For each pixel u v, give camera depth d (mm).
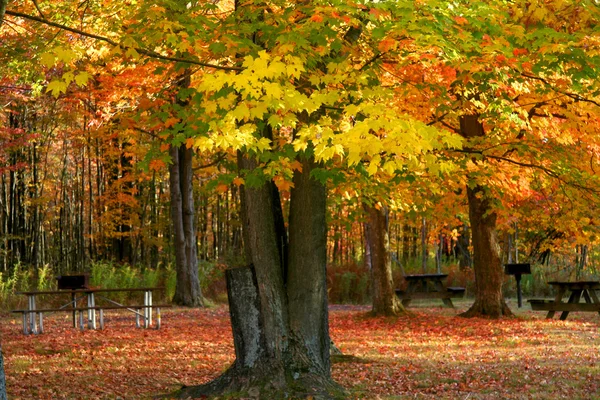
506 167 15773
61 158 36125
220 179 8125
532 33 7902
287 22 7676
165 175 34438
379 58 8852
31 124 29453
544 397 8953
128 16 9148
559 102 13172
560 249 28359
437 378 10375
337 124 7258
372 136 6363
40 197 30047
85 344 13992
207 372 11227
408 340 15039
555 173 14148
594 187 13883
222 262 31469
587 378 10242
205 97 7461
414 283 22844
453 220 22047
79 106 22500
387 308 19828
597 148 15867
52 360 12086
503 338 15086
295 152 7691
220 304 24641
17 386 9844
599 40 8477
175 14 7371
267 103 6680
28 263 30844
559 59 7824
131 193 30453
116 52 7230
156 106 8445
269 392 8469
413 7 7289
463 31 7391
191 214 23516
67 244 34750
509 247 30328
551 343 14281
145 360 12219
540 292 28469
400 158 6430
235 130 7023
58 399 9133
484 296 19250
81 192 35219
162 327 17172
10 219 30672
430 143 6422
